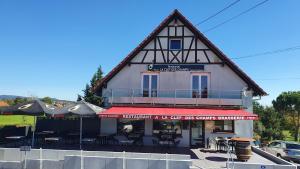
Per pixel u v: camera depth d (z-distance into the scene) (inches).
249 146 743.7
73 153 649.6
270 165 594.6
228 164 605.3
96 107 896.3
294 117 2401.6
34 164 606.5
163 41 1016.9
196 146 957.2
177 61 1008.9
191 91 997.8
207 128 964.6
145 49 1022.4
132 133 978.1
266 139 1750.7
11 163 612.7
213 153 839.7
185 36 1010.1
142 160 581.3
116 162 587.2
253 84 982.4
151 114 822.5
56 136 1035.9
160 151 852.6
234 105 954.7
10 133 1015.0
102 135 928.9
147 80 1018.1
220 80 995.9
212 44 993.5
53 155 648.4
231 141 821.9
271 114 1956.2
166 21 1009.5
